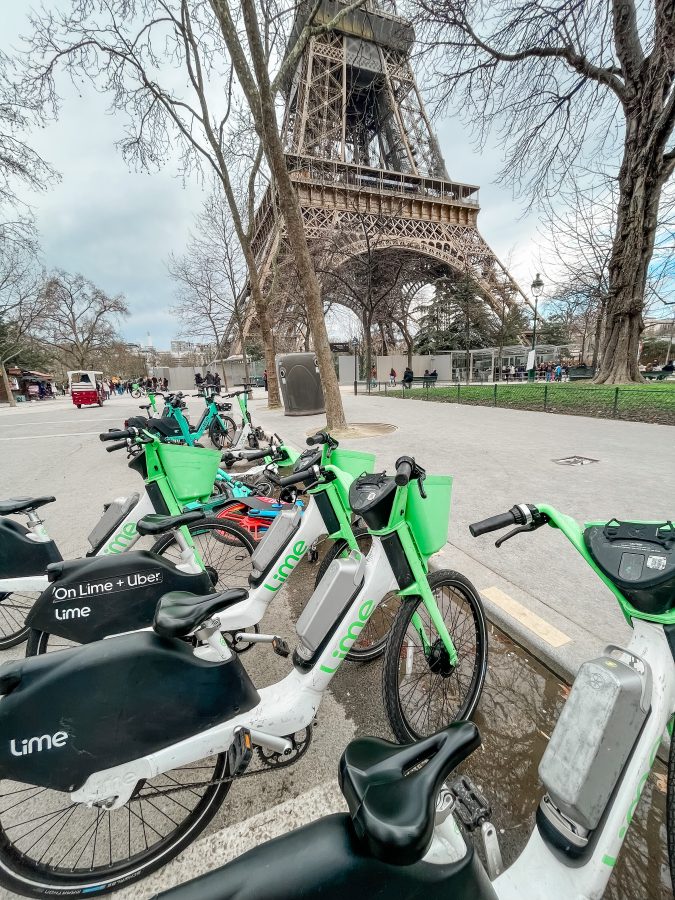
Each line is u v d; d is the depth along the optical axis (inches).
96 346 1838.1
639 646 44.2
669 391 395.5
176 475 116.3
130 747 49.1
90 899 55.7
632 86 467.5
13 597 125.4
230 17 272.1
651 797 65.7
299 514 98.0
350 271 1054.4
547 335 1707.7
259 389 1284.4
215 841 61.2
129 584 73.4
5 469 294.5
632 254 541.6
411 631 98.7
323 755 74.7
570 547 137.6
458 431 336.8
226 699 55.6
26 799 68.2
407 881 30.8
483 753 74.2
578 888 39.9
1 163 435.5
